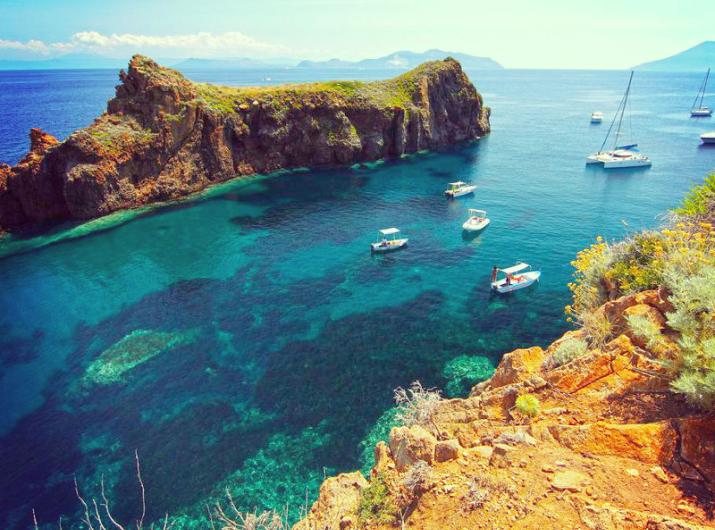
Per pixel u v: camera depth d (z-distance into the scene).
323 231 66.94
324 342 39.44
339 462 27.16
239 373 35.66
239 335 40.84
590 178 93.69
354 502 13.66
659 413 11.10
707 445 9.69
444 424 14.38
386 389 33.22
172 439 29.50
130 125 75.75
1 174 65.88
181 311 45.28
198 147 83.81
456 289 48.84
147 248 60.84
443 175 97.69
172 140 78.44
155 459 28.11
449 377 34.38
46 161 67.12
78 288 50.34
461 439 13.34
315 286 50.12
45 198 68.00
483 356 36.91
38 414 32.22
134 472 27.30
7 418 31.95
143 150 75.06
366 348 38.41
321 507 14.19
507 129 158.75
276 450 28.22
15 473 27.66
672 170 98.25
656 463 9.87
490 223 69.06
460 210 75.50
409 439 13.19
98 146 69.06
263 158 97.12
